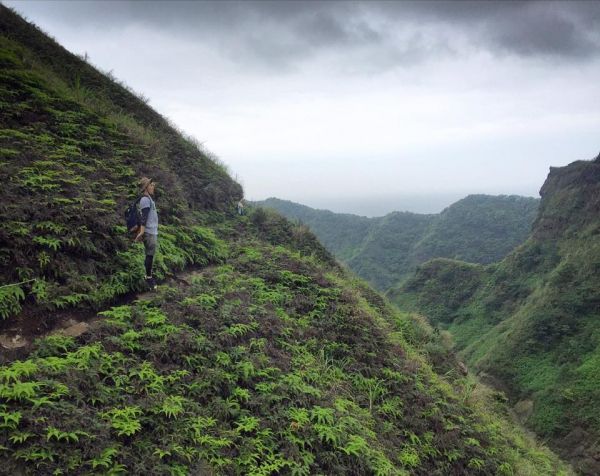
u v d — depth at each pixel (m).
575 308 59.28
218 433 5.52
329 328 10.09
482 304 88.31
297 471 5.51
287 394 6.82
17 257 6.47
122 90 18.48
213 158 20.47
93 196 8.59
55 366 5.24
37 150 9.02
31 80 11.66
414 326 17.58
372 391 8.84
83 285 6.93
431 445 8.17
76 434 4.45
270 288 10.72
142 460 4.63
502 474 8.72
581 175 94.56
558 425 43.38
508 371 56.34
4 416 4.22
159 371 6.02
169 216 11.05
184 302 7.80
